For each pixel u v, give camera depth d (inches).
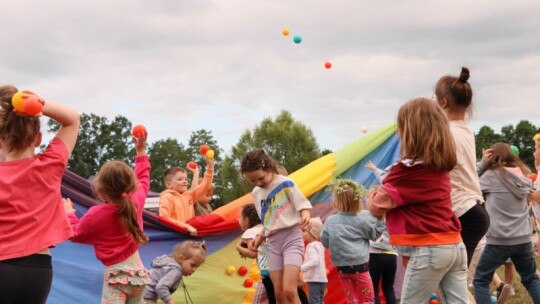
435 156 172.9
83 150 2165.4
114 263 209.2
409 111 178.5
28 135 149.1
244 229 285.7
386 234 298.0
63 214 155.8
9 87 152.4
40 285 147.3
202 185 316.8
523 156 1872.5
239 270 303.6
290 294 238.4
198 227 300.4
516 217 258.2
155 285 250.7
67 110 158.2
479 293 260.5
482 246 310.7
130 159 2223.2
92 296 269.7
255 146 2066.9
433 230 174.4
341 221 277.0
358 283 274.4
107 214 207.5
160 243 294.8
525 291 342.3
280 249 244.4
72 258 274.4
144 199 219.8
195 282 295.6
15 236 144.4
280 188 243.0
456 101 208.1
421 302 176.9
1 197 143.9
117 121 2217.0
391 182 176.9
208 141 2456.9
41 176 149.9
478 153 1652.3
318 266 280.2
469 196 201.9
